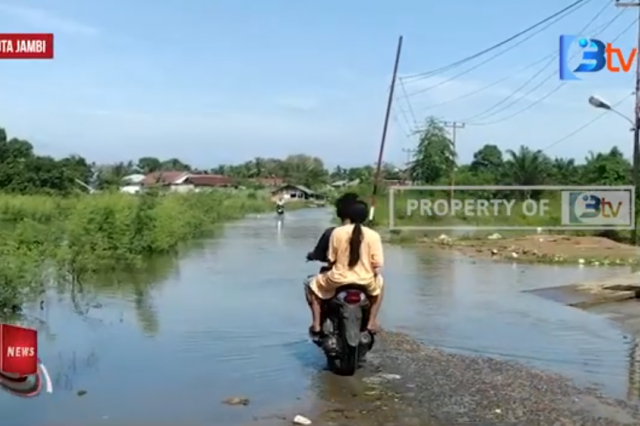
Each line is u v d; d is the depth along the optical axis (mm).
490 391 6211
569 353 7820
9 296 9820
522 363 7359
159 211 20281
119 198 18328
